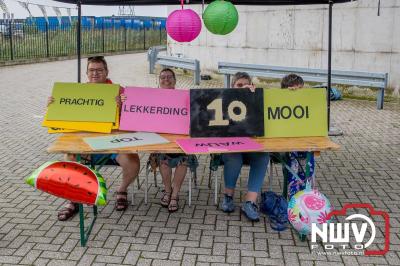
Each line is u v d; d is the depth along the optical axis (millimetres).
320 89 4598
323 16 11164
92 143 4230
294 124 4543
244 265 3854
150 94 4715
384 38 10430
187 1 6000
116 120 4648
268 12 12117
